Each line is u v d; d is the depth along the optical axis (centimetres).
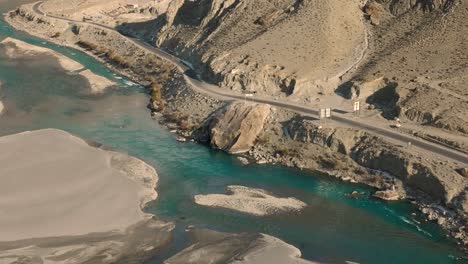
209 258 7244
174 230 7975
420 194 8838
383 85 11225
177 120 11488
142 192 8850
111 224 7975
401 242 7869
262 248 7362
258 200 8769
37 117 11544
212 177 9519
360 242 7862
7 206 8094
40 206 8162
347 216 8462
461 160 9050
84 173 9056
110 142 10631
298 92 11544
